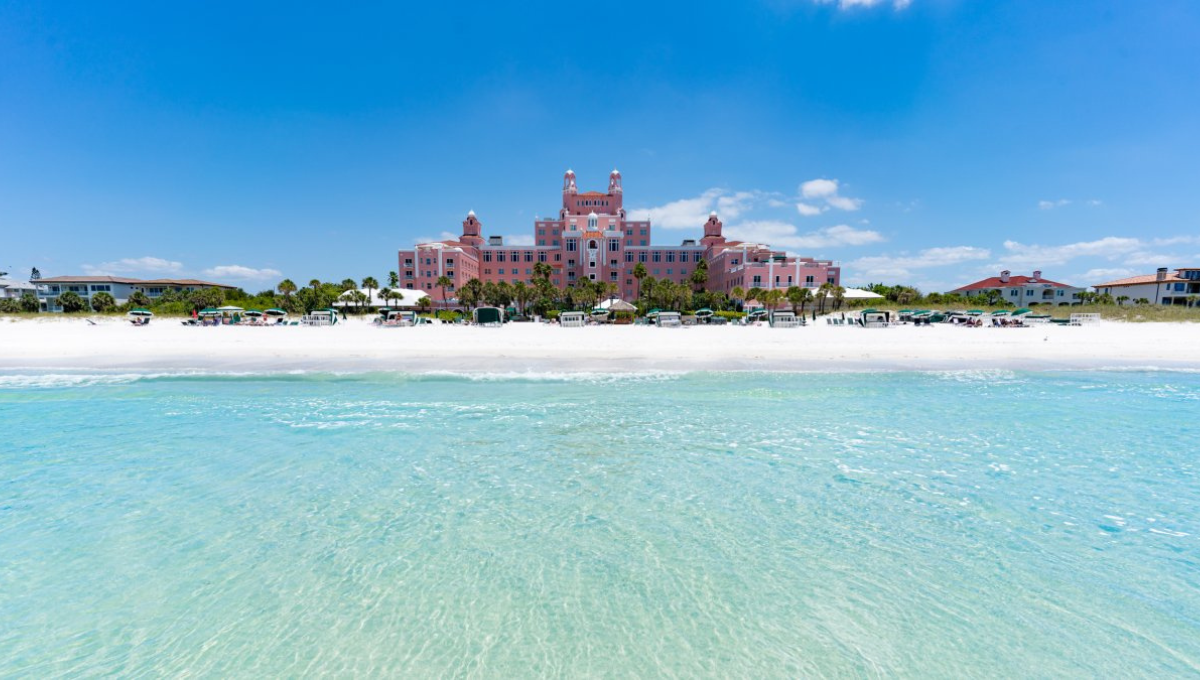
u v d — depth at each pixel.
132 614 4.73
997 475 8.06
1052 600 4.86
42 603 4.87
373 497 7.29
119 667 4.06
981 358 21.42
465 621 4.62
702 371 18.28
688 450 9.33
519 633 4.45
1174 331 30.95
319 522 6.54
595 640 4.35
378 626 4.55
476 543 6.00
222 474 8.16
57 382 16.47
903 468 8.38
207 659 4.15
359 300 58.16
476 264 91.88
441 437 10.16
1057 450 9.30
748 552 5.78
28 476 8.03
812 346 24.14
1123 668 3.98
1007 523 6.45
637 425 11.05
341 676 3.94
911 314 43.25
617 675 3.92
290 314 57.62
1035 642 4.29
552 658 4.12
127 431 10.60
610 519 6.59
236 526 6.42
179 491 7.49
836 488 7.57
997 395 14.23
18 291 88.12
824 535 6.17
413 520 6.58
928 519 6.58
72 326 38.34
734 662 4.06
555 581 5.23
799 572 5.38
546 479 7.95
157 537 6.14
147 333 29.91
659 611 4.75
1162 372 18.64
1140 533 6.18
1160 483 7.73
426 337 27.72
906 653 4.16
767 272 66.25
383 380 16.62
